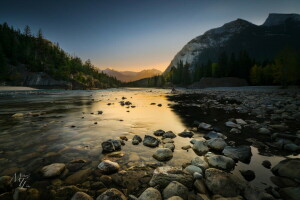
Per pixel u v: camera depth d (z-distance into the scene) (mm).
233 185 2992
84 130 7375
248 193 2818
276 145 5145
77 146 5352
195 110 12867
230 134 6496
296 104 13469
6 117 10406
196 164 3848
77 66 136875
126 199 2754
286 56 39469
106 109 13891
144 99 23766
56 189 3057
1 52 75188
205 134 6715
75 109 13977
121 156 4570
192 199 2752
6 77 74000
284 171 3445
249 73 68375
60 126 8078
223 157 3971
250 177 3416
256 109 12016
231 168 3793
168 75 127438
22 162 4176
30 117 10406
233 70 72062
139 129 7609
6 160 4277
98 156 4562
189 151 4910
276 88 41250
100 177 3449
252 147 5105
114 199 2650
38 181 3322
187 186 3100
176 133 6926
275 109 11742
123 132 7082
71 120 9508
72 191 2961
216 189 2949
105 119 9797
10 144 5492
